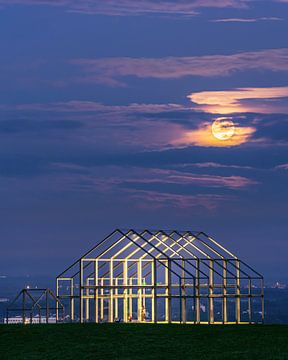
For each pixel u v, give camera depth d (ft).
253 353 456.86
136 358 456.45
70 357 464.65
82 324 603.26
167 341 507.30
